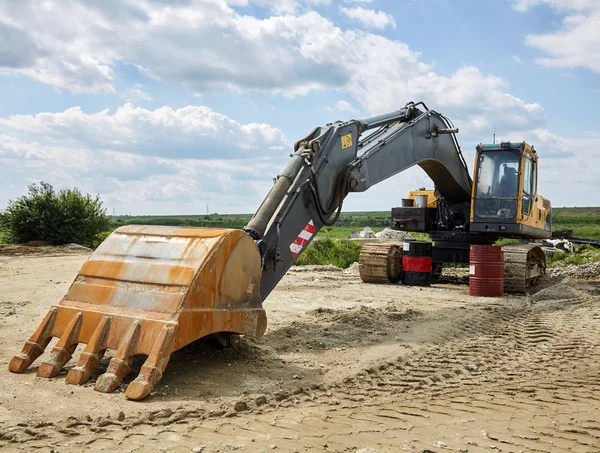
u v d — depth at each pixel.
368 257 16.45
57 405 4.82
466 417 5.05
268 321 9.41
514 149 14.34
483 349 7.98
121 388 5.32
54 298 11.19
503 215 14.35
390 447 4.25
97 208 28.45
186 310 5.54
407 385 6.10
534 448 4.34
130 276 5.97
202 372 6.09
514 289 14.55
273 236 7.86
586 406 5.45
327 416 4.94
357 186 9.68
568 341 8.59
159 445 4.09
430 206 16.75
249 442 4.23
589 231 71.75
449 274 20.45
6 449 3.90
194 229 6.41
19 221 27.08
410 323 9.67
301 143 8.60
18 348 6.99
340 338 8.27
